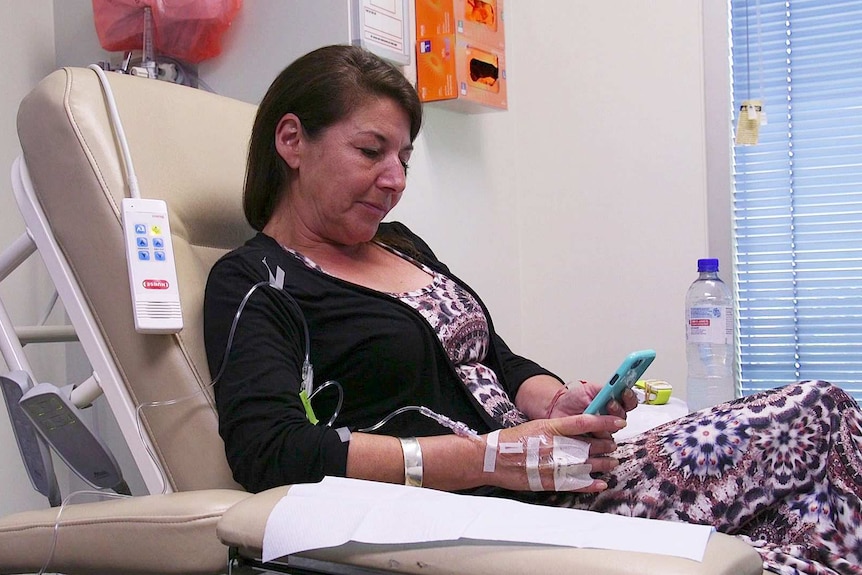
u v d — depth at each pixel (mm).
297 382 1182
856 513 969
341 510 877
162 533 1016
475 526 812
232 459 1116
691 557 732
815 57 2658
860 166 2619
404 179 1381
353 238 1394
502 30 2564
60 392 1165
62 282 1257
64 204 1257
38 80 2070
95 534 1062
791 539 977
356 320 1285
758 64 2699
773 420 1019
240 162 1510
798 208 2686
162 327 1191
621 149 2777
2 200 1957
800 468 1005
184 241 1335
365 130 1335
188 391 1200
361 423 1264
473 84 2396
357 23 2010
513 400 1530
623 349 2787
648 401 1936
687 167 2699
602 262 2811
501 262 2809
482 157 2725
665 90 2719
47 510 1140
